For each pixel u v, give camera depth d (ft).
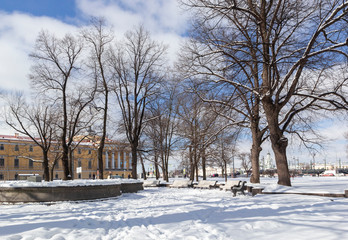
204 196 59.93
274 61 56.39
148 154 144.46
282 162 59.93
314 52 52.70
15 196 51.80
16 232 24.57
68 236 23.65
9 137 304.30
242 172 358.64
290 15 56.39
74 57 95.40
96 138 132.87
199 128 113.60
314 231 20.68
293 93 60.70
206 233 22.40
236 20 65.57
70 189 54.03
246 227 23.43
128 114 109.29
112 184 63.52
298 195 44.32
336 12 49.24
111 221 31.19
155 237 22.25
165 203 48.91
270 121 60.70
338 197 41.11
